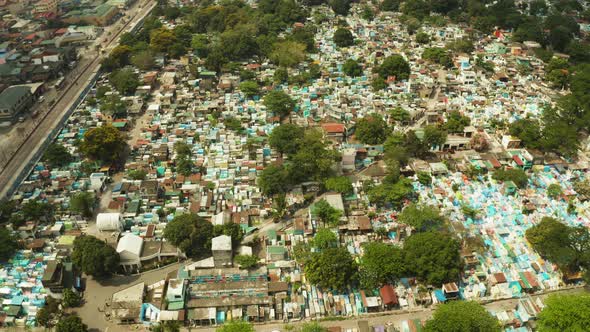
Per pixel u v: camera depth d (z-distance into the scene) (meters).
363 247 94.88
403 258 87.38
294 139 127.62
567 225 99.12
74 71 196.12
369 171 122.06
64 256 95.19
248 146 131.38
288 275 90.06
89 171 124.12
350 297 85.06
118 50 196.75
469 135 136.50
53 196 114.25
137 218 105.62
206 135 139.62
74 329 75.38
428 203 108.62
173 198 112.44
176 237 93.44
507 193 111.56
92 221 106.75
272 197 112.88
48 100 168.25
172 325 77.44
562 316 73.88
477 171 119.44
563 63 184.25
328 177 117.62
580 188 110.88
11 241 95.38
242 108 156.25
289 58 191.25
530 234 95.19
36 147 135.00
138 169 123.88
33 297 86.38
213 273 89.81
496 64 195.62
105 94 168.50
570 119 145.12
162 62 197.00
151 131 141.38
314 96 164.12
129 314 81.00
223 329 75.06
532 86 174.50
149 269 93.00
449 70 188.75
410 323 78.75
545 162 124.88
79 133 142.62
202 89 171.00
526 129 133.62
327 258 85.50
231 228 97.00
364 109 155.25
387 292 84.25
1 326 82.19
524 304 81.00
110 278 91.12
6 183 118.81
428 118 144.88
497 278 88.06
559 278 89.75
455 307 75.44
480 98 163.12
